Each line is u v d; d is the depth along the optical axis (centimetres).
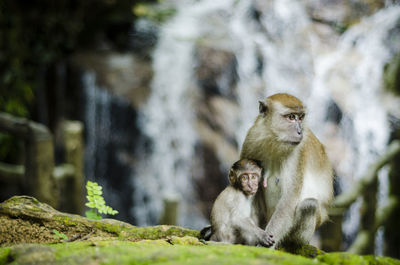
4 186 1612
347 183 1459
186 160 1741
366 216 1055
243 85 1723
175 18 1991
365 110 1488
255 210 615
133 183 1831
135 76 1812
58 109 1973
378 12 1595
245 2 1866
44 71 1911
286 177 586
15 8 1792
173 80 1798
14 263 368
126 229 532
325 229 941
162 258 357
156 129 1794
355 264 385
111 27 1956
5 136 1582
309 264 356
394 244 1198
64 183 1181
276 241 566
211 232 540
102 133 1942
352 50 1600
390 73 1509
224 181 1691
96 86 1862
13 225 516
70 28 1873
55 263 360
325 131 1531
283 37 1714
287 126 584
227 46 1803
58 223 523
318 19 1652
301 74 1622
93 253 380
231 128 1702
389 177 1185
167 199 1115
